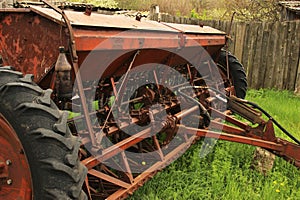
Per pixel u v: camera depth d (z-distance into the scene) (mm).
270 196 3551
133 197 3311
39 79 2602
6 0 6164
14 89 1974
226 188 3582
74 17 2729
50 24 2482
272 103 7582
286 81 9492
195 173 3891
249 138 4020
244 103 4684
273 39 9414
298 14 10711
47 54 2547
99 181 3168
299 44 9141
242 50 9711
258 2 15242
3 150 2115
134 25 3311
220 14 17641
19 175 2074
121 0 18531
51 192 1874
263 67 9633
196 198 3473
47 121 1935
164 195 3424
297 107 7477
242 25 9586
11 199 2137
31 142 1892
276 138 4180
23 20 2586
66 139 1943
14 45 2682
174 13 18500
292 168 4309
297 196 3672
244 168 4273
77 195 1913
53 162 1862
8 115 1950
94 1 14234
